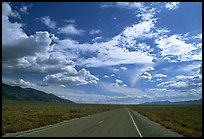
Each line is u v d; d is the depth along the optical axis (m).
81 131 24.95
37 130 26.11
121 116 57.31
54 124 34.41
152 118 46.41
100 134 22.42
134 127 29.47
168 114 60.25
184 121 35.78
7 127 27.28
